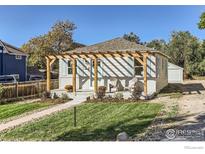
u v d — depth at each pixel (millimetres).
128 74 28578
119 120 15828
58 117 17234
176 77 43781
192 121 14562
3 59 41062
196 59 43688
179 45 43812
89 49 30078
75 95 25844
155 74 27781
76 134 13062
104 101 23328
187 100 22766
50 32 48625
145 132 12719
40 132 13766
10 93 25297
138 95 23984
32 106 21828
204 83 38500
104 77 29156
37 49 50594
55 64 43750
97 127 14297
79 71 29953
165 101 22719
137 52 25562
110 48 29656
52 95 26016
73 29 48156
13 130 14320
